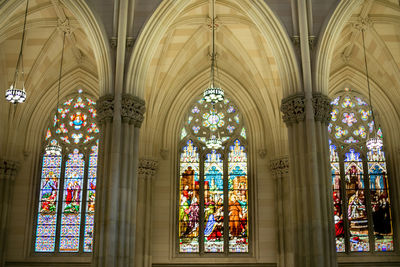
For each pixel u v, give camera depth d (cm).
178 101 3228
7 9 2311
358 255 2980
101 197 2130
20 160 3094
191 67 3195
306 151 2170
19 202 3033
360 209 3075
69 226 3050
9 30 2617
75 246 3014
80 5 2325
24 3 2455
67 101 3269
